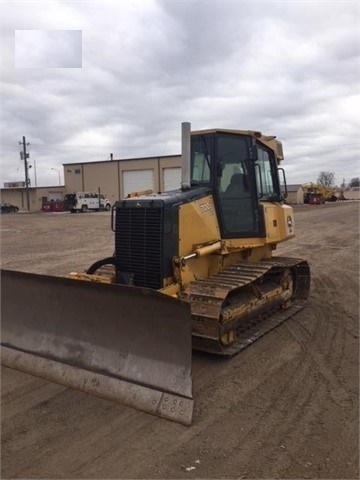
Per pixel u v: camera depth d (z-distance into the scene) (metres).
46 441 3.93
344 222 29.22
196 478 3.41
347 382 5.10
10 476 3.45
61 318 5.34
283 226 7.88
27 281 5.62
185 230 6.01
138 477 3.42
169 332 4.49
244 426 4.16
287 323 7.34
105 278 6.25
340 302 8.67
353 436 3.98
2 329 5.91
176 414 4.25
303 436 3.98
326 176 121.56
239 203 6.83
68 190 69.25
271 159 7.79
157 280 5.86
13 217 43.44
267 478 3.41
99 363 4.95
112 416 4.36
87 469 3.52
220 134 6.55
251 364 5.66
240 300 6.48
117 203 6.27
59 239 21.19
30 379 5.22
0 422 4.27
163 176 61.84
